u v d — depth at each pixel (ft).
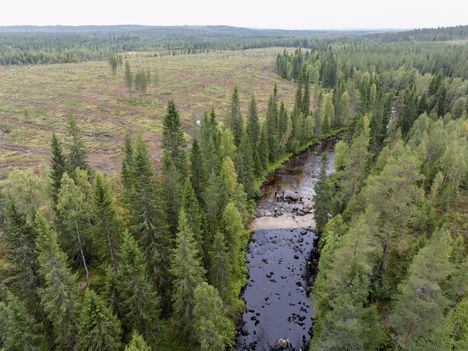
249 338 134.92
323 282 123.54
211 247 135.03
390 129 332.19
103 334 88.94
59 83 565.94
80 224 137.59
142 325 101.71
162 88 582.76
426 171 199.00
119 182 208.33
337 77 602.44
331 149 354.95
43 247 95.40
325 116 395.96
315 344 110.52
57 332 102.99
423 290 94.38
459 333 91.97
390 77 553.23
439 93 390.83
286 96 577.84
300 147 352.69
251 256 184.55
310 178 286.87
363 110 389.39
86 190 153.69
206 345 101.40
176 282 115.24
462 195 197.16
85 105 461.37
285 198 250.78
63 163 168.04
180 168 187.52
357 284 93.81
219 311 109.50
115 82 596.70
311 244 195.83
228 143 245.45
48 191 162.09
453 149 201.87
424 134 246.06
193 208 129.39
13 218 107.96
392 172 119.85
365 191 137.59
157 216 126.11
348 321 86.38
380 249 129.90
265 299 154.81
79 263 148.87
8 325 88.07
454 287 110.63
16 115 402.93
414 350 85.97
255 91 604.49
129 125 401.08
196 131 308.60
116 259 127.75
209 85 625.41
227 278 127.95
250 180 237.66
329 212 191.62
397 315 95.96
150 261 123.54
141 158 138.10
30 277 110.73
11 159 288.10
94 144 337.72
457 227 164.76
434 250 90.43
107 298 103.35
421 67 627.46
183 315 118.11
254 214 226.79
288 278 168.55
